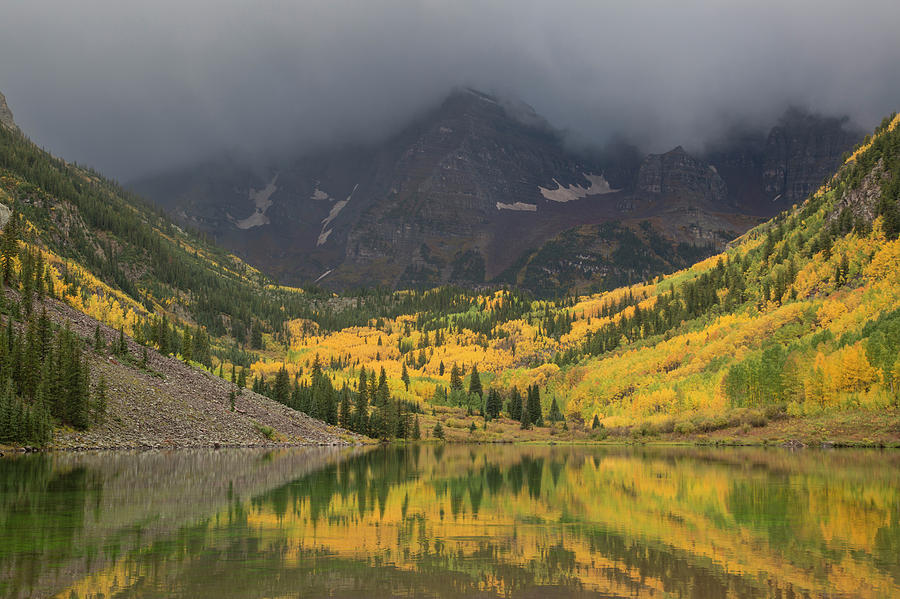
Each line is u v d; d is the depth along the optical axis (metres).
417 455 120.06
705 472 78.69
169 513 43.38
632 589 26.47
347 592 25.61
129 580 26.69
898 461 92.38
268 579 27.34
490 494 57.97
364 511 46.66
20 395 97.62
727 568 30.00
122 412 110.06
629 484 66.00
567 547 34.62
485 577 28.16
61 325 126.94
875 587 26.72
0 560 29.84
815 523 42.25
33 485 54.94
